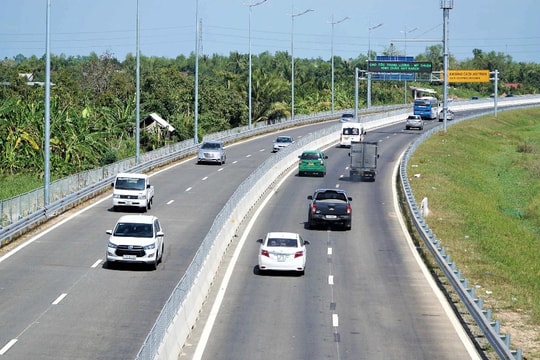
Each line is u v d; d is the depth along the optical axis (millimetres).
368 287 39938
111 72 150250
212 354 28578
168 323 26844
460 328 32688
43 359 26938
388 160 97562
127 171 76500
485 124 156125
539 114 196500
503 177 103000
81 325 31203
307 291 38844
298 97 180375
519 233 64062
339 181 79438
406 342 30641
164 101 126875
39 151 81562
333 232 55000
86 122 85562
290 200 67625
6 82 139625
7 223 48469
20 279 38812
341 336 31328
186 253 45781
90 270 41062
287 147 88688
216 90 140375
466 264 46781
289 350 29312
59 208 57531
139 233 42312
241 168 86125
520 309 36938
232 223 52312
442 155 104938
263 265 41875
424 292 38938
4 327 30688
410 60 144875
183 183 74500
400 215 62031
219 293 38031
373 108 173625
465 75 163625
